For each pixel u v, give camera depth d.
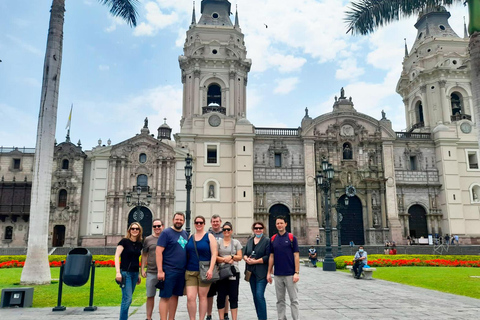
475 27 19.67
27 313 12.85
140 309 13.85
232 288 11.25
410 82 67.69
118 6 24.05
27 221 52.09
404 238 56.69
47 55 21.75
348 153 59.44
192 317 10.14
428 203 58.91
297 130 59.47
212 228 11.96
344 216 56.97
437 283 21.39
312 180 56.72
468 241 56.44
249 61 62.28
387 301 15.77
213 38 61.94
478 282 21.19
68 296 16.41
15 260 34.06
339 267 32.09
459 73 63.00
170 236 10.45
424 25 68.38
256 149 57.72
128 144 54.78
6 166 53.19
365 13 24.69
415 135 61.97
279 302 11.22
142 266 11.73
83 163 54.00
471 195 58.97
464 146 60.53
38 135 21.06
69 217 51.84
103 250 43.81
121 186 53.31
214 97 61.28
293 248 11.33
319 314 13.09
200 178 55.12
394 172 58.69
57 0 22.33
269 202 56.09
